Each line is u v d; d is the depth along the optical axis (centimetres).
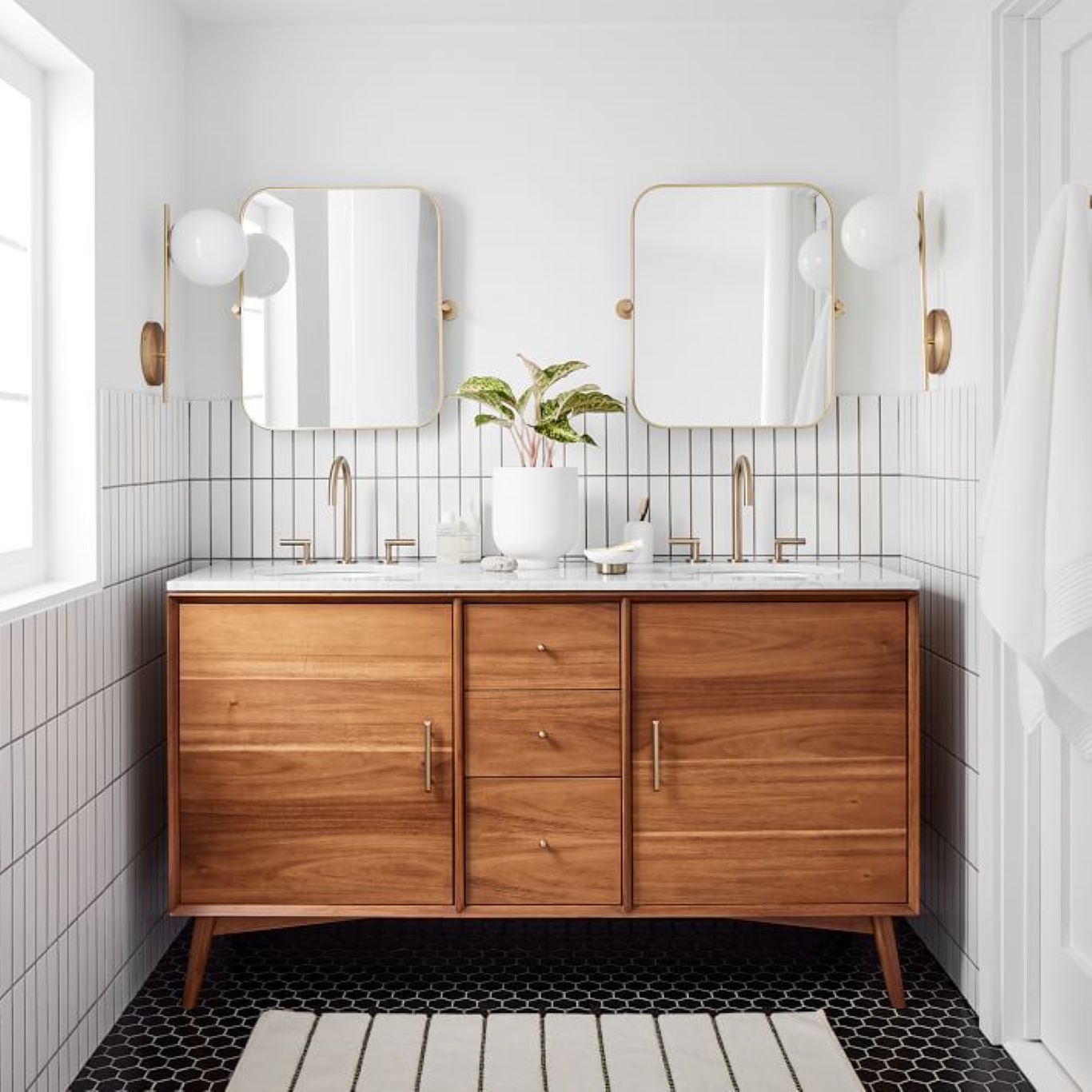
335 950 294
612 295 312
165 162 294
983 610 214
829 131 311
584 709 260
